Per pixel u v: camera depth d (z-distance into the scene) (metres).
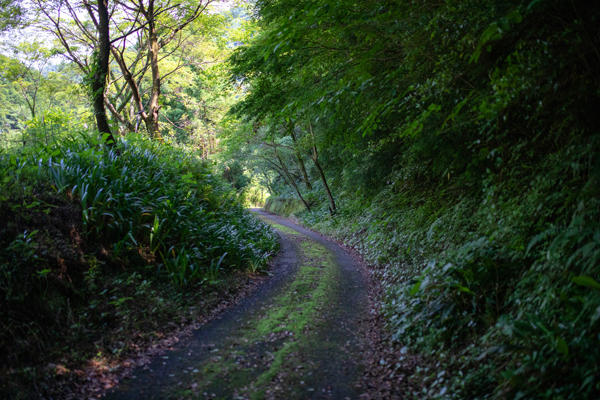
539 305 3.53
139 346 4.75
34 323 4.29
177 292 6.43
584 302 2.93
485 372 3.36
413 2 4.32
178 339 5.11
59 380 3.81
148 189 7.98
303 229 19.12
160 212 7.52
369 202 13.79
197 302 6.38
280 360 4.39
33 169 6.39
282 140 23.38
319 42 5.85
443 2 4.27
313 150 17.80
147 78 22.62
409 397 3.56
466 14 3.95
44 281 4.80
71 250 5.58
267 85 9.26
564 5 3.20
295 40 5.48
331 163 18.05
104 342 4.62
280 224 21.30
